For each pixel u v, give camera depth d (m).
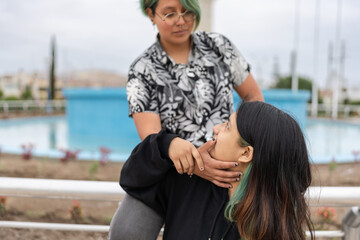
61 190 1.40
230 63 1.47
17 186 1.41
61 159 6.16
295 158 0.99
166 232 1.15
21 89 41.38
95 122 9.80
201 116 1.37
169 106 1.36
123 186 1.15
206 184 1.15
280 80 33.03
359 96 30.23
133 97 1.34
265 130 0.98
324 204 1.39
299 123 1.07
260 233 0.98
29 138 10.73
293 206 1.00
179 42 1.36
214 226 1.07
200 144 1.34
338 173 5.55
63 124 15.71
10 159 6.35
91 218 3.15
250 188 1.00
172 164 1.11
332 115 21.89
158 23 1.34
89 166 5.80
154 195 1.13
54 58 30.64
